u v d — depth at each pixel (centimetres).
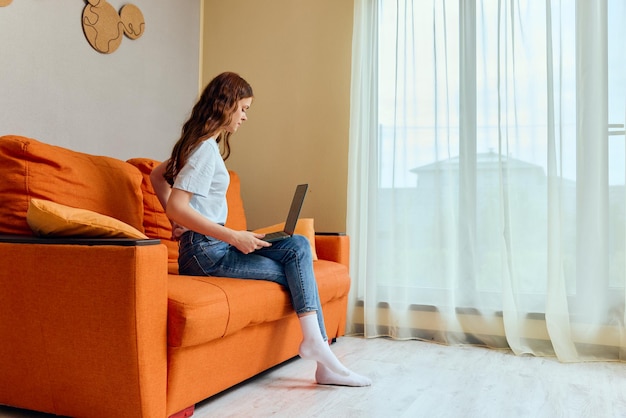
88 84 285
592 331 274
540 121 290
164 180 223
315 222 350
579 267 277
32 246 170
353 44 332
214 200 209
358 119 331
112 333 158
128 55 312
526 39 293
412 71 319
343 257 297
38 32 258
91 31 285
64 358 166
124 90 309
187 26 366
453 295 305
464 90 308
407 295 313
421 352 281
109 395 161
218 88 208
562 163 282
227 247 211
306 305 212
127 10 308
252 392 207
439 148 311
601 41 276
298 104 359
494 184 301
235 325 186
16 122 248
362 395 205
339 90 350
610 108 277
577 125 280
